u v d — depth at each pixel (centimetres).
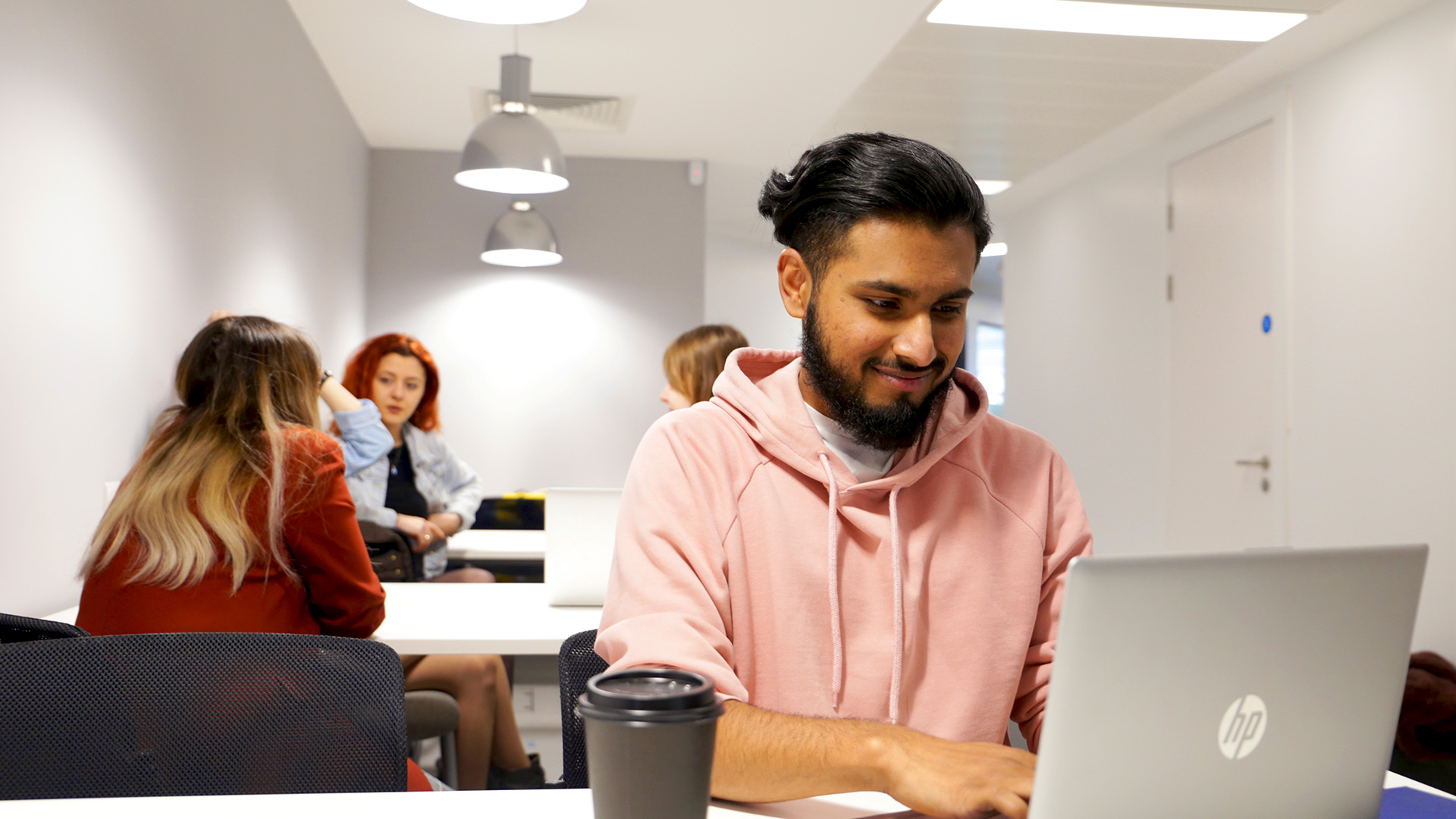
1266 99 410
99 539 159
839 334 93
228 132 285
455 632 181
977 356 1055
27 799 86
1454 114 319
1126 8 344
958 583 102
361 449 297
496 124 376
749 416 104
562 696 101
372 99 475
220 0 275
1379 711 67
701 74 430
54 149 178
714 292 830
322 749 97
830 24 370
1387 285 345
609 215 578
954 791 67
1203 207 458
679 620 87
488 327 570
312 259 405
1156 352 497
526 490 570
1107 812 60
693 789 55
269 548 163
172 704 95
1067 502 110
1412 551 66
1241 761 63
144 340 225
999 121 473
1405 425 335
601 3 357
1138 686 59
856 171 92
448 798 82
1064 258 599
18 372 168
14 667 91
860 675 97
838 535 100
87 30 191
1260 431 412
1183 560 59
